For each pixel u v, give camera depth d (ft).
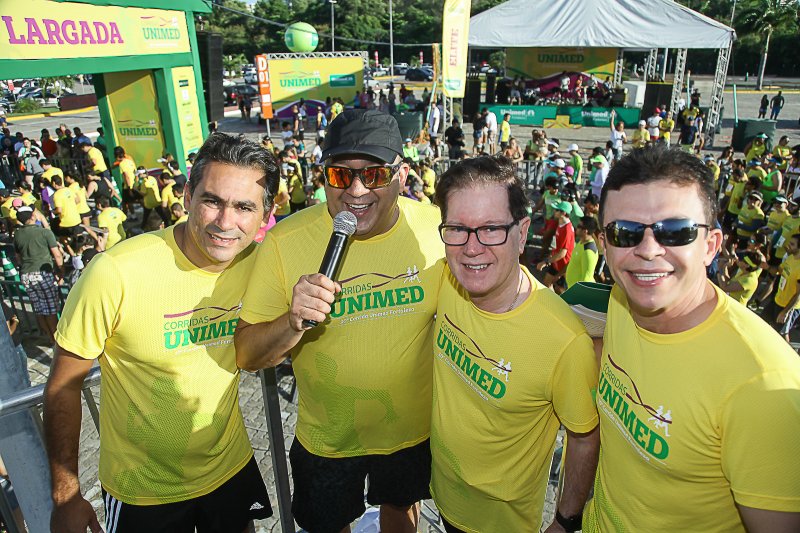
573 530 6.66
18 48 25.41
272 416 7.59
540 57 88.43
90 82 148.56
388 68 189.57
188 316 6.53
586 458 6.31
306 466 7.74
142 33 35.27
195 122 43.16
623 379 5.32
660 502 5.12
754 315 4.70
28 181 46.42
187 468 6.88
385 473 7.84
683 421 4.73
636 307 4.94
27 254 21.83
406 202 7.57
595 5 59.26
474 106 86.63
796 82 160.35
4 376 5.86
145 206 38.01
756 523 4.39
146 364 6.45
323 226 7.11
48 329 22.71
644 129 57.31
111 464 6.82
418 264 7.11
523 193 6.03
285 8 218.79
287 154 40.50
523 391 6.17
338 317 6.99
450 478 7.11
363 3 220.23
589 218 21.29
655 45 59.72
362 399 7.26
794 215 25.85
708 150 66.33
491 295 6.18
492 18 61.46
